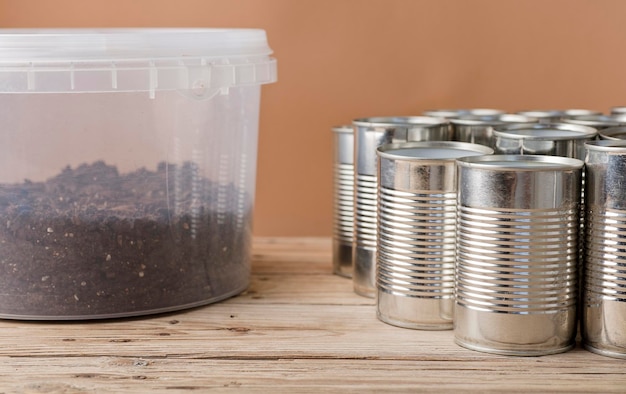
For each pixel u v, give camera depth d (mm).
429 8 1252
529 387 878
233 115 1042
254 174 1096
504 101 1262
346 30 1257
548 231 912
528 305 920
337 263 1137
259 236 1293
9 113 965
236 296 1072
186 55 986
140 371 904
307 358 927
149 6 1259
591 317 934
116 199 986
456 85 1261
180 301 1023
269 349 945
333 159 1137
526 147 971
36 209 979
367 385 881
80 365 916
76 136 971
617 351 924
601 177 913
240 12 1258
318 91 1267
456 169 960
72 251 984
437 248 977
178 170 1005
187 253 1020
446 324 985
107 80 958
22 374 900
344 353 937
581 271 949
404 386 880
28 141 968
